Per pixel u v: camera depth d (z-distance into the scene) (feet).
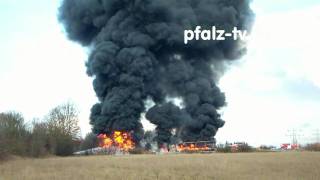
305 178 69.41
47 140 193.67
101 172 79.87
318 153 164.35
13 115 166.30
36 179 67.92
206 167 92.53
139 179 67.26
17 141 158.30
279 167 90.89
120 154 208.23
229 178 70.33
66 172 80.07
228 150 216.33
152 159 131.44
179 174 76.43
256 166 94.17
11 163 115.96
